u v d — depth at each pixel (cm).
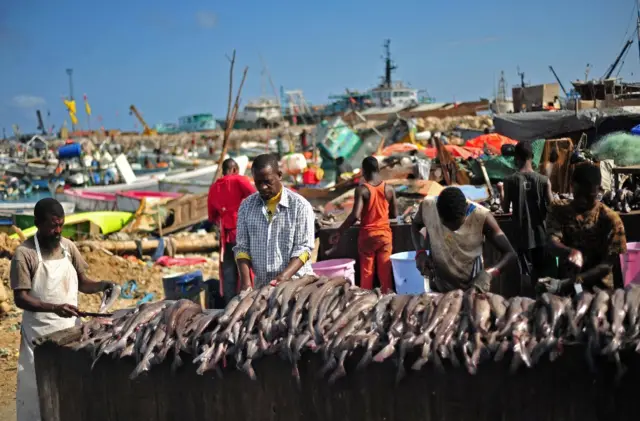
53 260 453
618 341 295
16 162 4103
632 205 742
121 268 1132
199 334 357
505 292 659
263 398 348
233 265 737
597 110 1482
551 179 1020
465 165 1306
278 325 347
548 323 313
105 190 2167
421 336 322
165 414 364
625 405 299
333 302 356
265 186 449
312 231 462
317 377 337
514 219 641
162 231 1474
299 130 7725
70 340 387
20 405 461
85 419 381
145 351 356
